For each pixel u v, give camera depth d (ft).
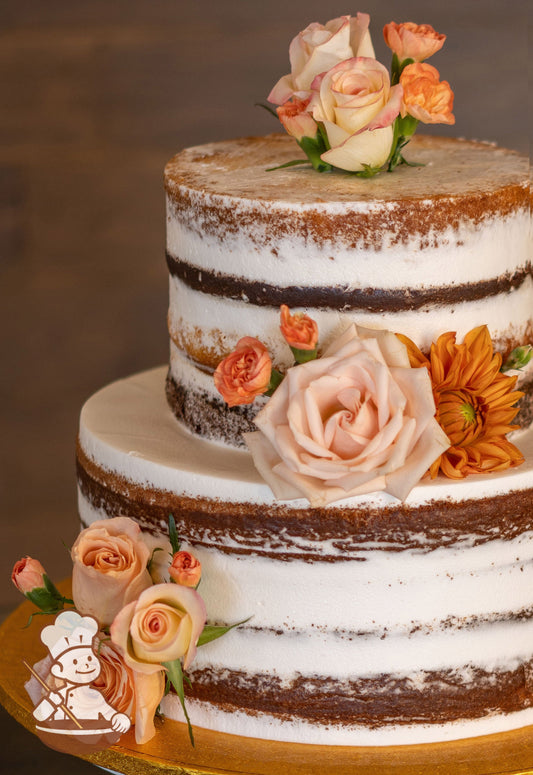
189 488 2.77
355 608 2.73
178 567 2.71
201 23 4.66
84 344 4.83
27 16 4.55
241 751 2.76
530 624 2.81
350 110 2.83
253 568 2.75
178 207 2.89
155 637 2.70
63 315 4.80
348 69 2.85
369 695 2.76
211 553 2.77
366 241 2.73
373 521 2.69
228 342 2.85
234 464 2.82
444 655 2.76
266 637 2.77
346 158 2.87
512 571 2.77
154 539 2.83
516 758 2.73
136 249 4.80
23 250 4.72
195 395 2.94
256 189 2.83
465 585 2.74
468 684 2.78
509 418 2.75
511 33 4.74
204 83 4.71
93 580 2.76
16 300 4.75
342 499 2.69
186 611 2.71
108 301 4.82
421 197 2.74
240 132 4.77
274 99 2.97
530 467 2.77
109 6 4.59
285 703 2.77
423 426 2.63
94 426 3.01
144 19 4.63
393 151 2.95
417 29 2.97
